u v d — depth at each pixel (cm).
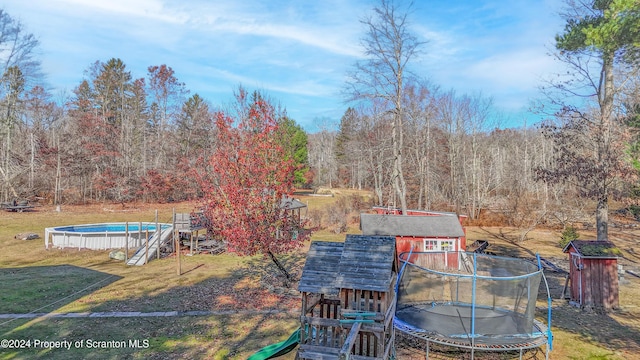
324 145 8675
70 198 4722
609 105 1692
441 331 1060
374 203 4472
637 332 1207
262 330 1210
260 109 1752
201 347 1085
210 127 5478
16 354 1023
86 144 4738
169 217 3816
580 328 1238
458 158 4353
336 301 1052
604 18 1459
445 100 4391
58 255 2275
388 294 934
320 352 909
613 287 1427
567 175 1702
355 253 969
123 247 2514
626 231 3225
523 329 1066
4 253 2272
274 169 1655
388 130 3784
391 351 984
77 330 1191
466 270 1917
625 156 1505
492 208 4306
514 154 5703
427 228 2247
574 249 1496
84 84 6078
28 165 4562
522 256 2405
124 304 1445
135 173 5222
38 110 5138
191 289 1655
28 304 1423
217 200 1645
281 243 1634
